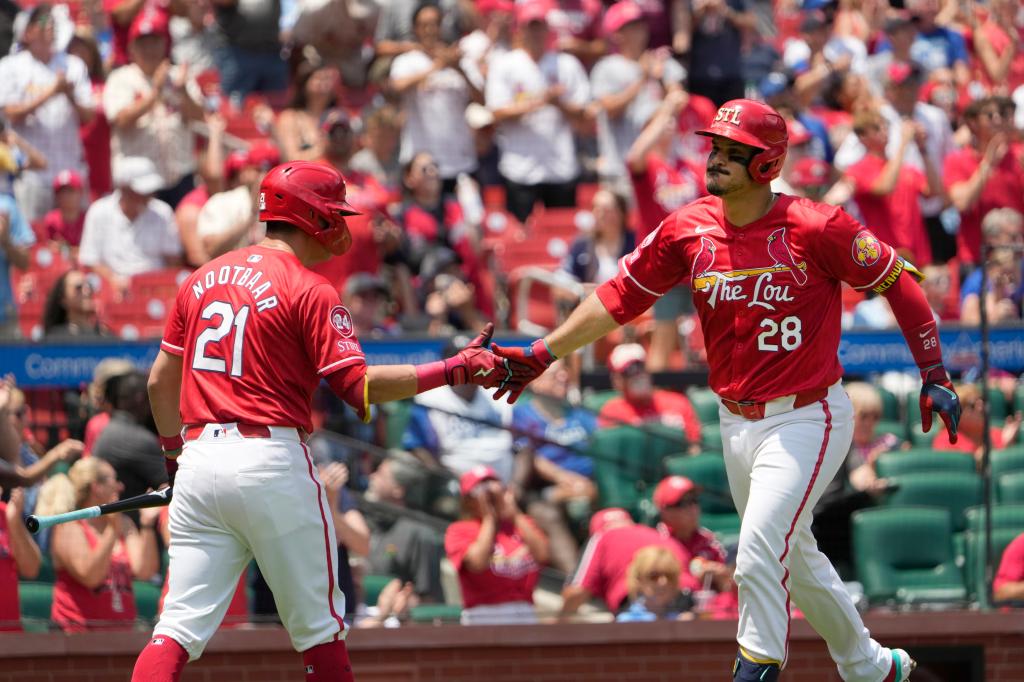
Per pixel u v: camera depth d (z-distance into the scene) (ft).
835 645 59.98
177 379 56.39
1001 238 122.72
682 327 124.77
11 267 115.85
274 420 52.95
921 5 157.99
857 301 130.93
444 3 152.15
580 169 144.36
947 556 90.17
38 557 80.07
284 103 149.89
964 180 131.13
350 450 89.10
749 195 55.16
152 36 129.29
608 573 87.30
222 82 149.69
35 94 128.06
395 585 86.33
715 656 84.58
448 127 139.03
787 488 55.06
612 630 84.23
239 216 117.50
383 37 148.66
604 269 126.11
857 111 129.90
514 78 141.18
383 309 114.73
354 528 86.33
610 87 143.74
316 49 146.20
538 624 84.02
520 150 141.49
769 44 154.20
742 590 55.52
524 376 59.16
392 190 134.31
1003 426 100.27
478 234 131.95
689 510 88.63
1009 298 112.78
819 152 130.52
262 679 81.41
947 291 124.26
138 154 126.00
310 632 53.36
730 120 54.24
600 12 153.69
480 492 86.38
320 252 56.13
